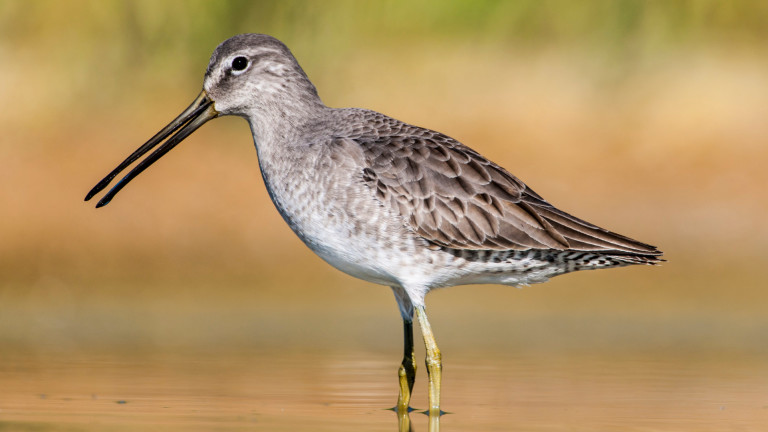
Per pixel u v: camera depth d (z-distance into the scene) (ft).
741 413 29.27
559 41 79.92
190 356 38.14
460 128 71.56
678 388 32.78
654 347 40.29
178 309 47.98
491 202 30.96
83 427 27.14
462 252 31.07
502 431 27.32
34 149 64.80
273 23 69.56
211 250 56.13
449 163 31.24
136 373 34.83
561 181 64.13
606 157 67.62
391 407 30.76
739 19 80.43
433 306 49.42
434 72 78.23
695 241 57.88
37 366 36.04
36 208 58.29
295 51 70.18
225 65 33.27
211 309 48.14
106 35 72.02
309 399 31.40
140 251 55.67
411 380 31.81
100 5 71.77
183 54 70.44
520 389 32.91
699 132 70.44
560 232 30.81
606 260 31.37
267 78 32.81
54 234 56.34
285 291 52.16
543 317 46.98
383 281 32.01
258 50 33.12
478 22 80.59
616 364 37.09
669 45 77.87
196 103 33.81
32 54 73.92
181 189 60.90
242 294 51.39
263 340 41.55
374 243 30.83
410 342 32.27
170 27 70.33
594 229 30.96
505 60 80.69
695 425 27.78
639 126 71.56
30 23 73.82
